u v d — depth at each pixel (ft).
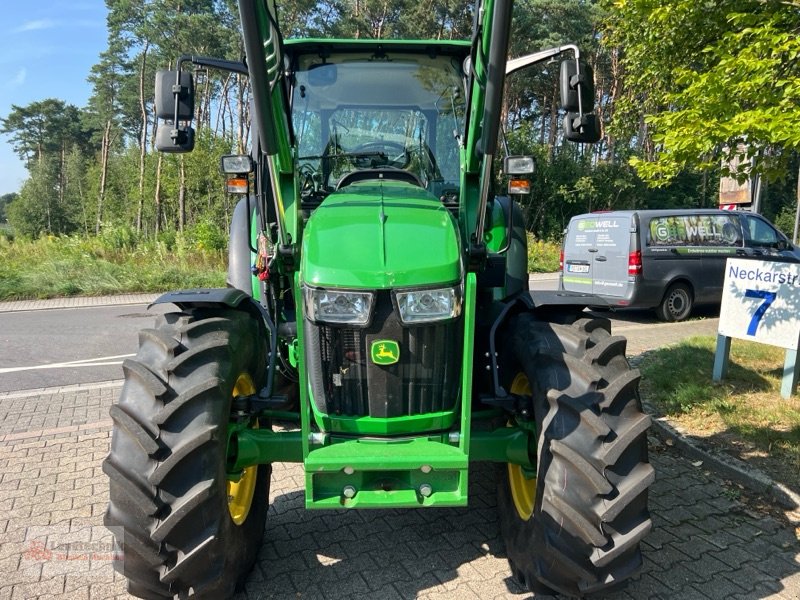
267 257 11.16
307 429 8.77
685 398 18.35
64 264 52.90
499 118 9.18
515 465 10.40
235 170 11.98
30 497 13.25
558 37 96.99
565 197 97.86
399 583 10.20
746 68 14.53
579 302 10.14
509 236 13.51
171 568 8.11
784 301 18.51
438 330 9.12
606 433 8.39
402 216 9.68
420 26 103.45
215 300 9.49
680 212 35.86
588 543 8.23
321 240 9.28
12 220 227.20
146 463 8.10
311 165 13.01
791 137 13.16
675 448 15.75
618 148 102.73
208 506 8.23
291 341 11.46
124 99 181.47
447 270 9.02
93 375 23.70
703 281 36.06
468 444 8.91
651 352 25.40
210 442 8.23
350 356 9.12
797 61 14.89
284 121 9.66
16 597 9.80
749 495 13.33
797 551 11.25
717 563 10.84
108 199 171.83
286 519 12.41
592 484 8.25
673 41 18.99
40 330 33.35
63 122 263.49
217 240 68.08
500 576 10.38
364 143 13.16
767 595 9.94
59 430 17.35
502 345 10.84
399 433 9.29
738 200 33.24
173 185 128.36
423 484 8.83
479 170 10.77
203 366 8.76
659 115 16.56
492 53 8.73
